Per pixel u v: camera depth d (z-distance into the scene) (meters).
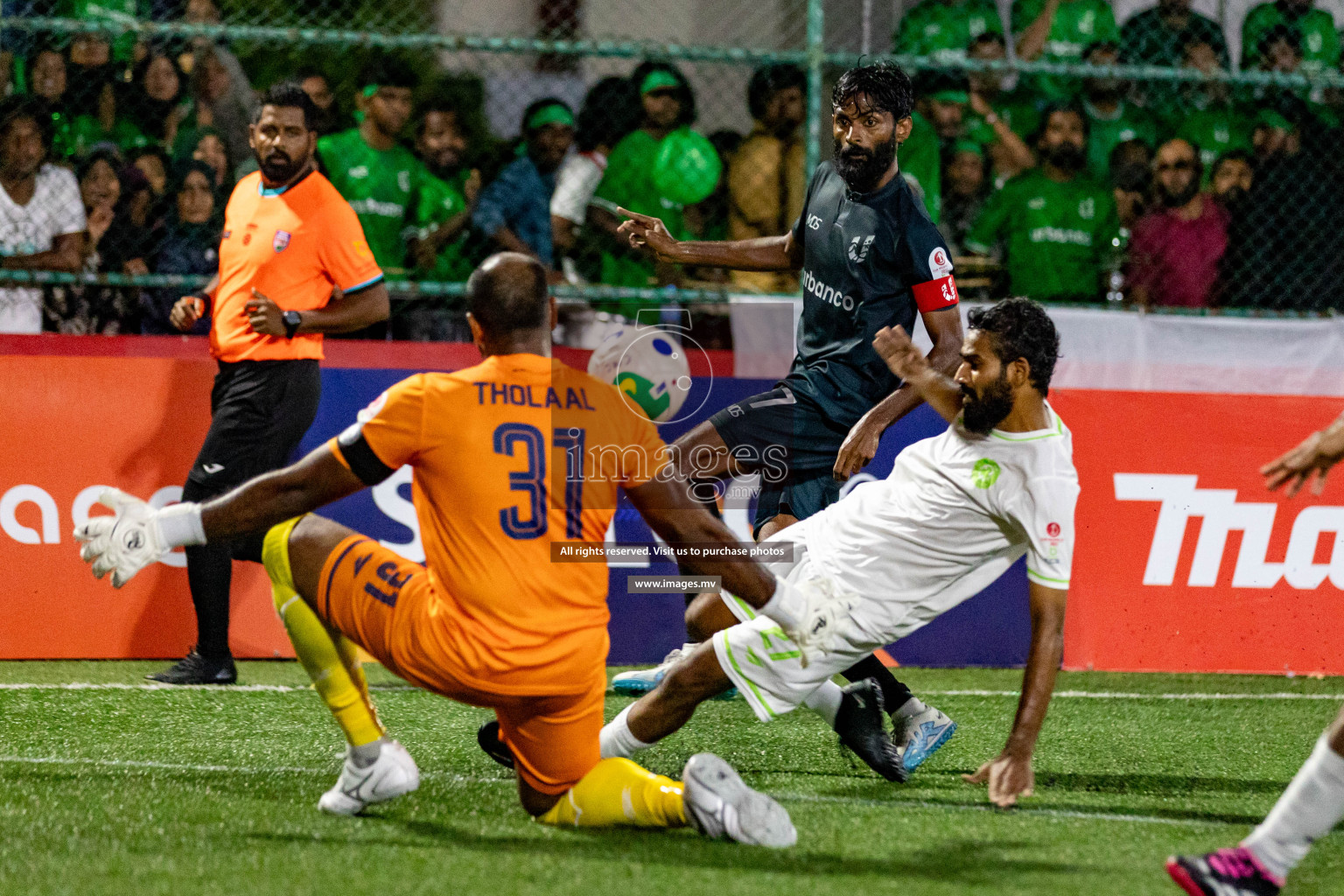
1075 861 9.46
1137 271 21.53
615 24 23.31
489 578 9.00
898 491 10.97
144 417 17.23
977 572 11.05
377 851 9.23
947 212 21.83
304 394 15.45
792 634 9.46
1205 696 16.48
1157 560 18.05
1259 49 22.80
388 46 18.20
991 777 9.99
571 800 9.85
